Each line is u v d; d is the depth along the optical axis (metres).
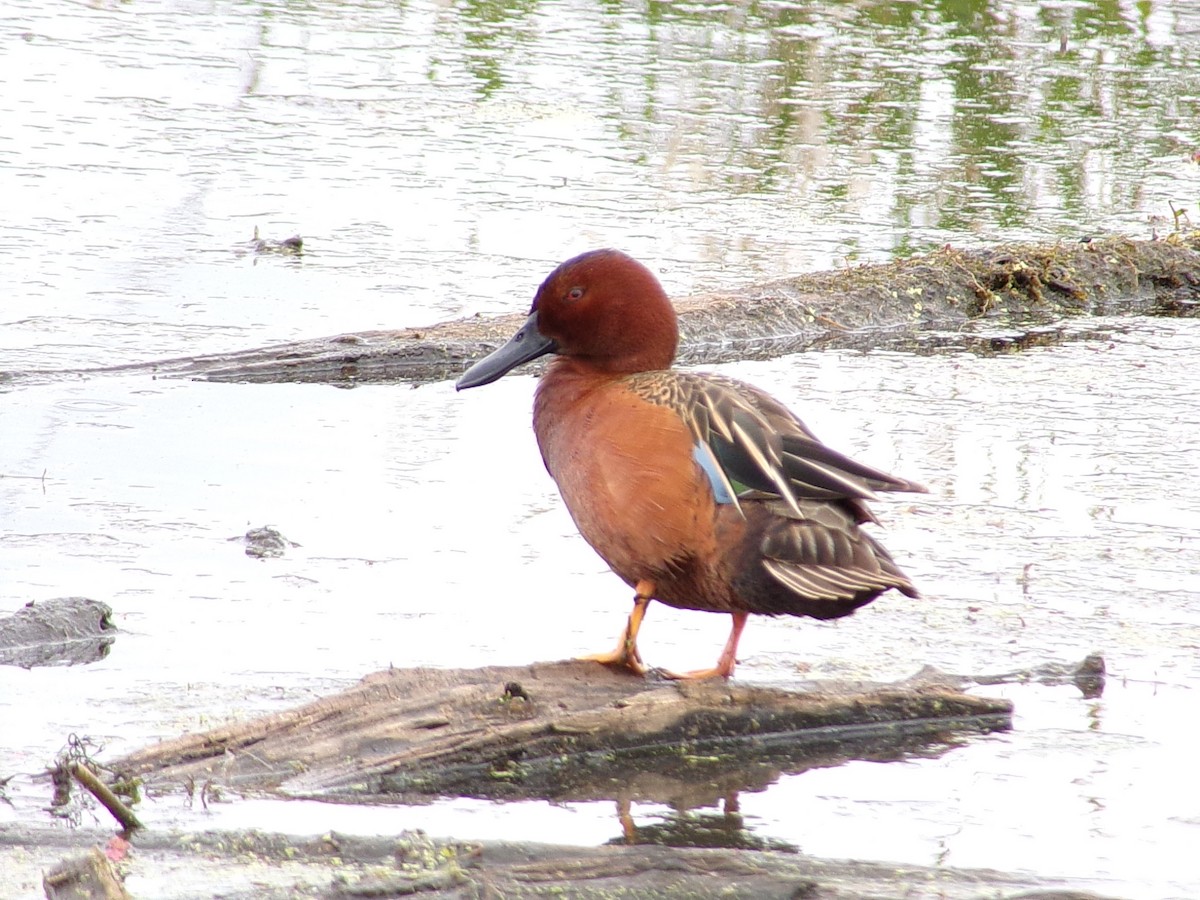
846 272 17.09
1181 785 7.85
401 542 10.55
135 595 9.54
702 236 18.19
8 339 14.25
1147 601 10.08
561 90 23.58
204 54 24.94
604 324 9.12
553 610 9.66
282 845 6.75
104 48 24.95
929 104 23.52
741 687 8.37
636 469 8.25
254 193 18.98
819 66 25.12
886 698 8.48
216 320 15.09
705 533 8.14
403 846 6.71
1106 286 17.84
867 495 8.01
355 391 13.79
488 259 17.17
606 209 18.91
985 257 17.66
